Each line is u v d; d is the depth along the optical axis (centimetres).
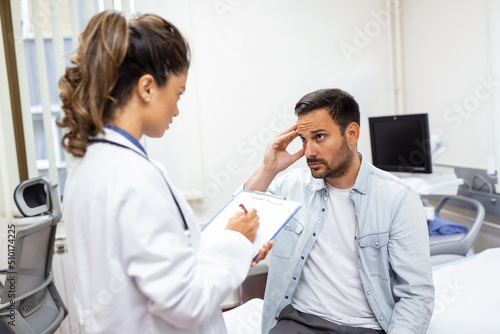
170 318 71
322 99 117
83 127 74
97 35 72
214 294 75
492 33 220
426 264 117
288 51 277
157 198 72
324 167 119
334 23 283
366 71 293
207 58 263
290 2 274
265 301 139
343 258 127
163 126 82
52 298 187
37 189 185
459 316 147
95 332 74
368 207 123
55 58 240
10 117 241
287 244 134
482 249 241
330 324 125
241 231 88
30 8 236
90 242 72
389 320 121
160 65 76
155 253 68
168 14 252
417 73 285
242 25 267
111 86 72
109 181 71
